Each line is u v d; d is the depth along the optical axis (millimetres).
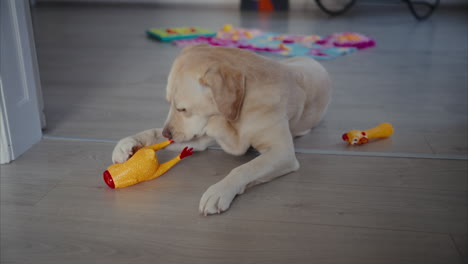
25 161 1853
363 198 1591
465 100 2713
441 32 4914
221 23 5496
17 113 1872
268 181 1695
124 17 5910
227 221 1441
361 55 3896
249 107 1685
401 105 2605
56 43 4273
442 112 2496
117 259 1257
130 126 2244
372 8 6672
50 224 1421
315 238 1358
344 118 2385
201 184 1677
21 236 1358
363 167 1826
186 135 1644
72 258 1261
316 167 1817
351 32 4938
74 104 2562
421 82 3086
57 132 2152
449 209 1529
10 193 1603
